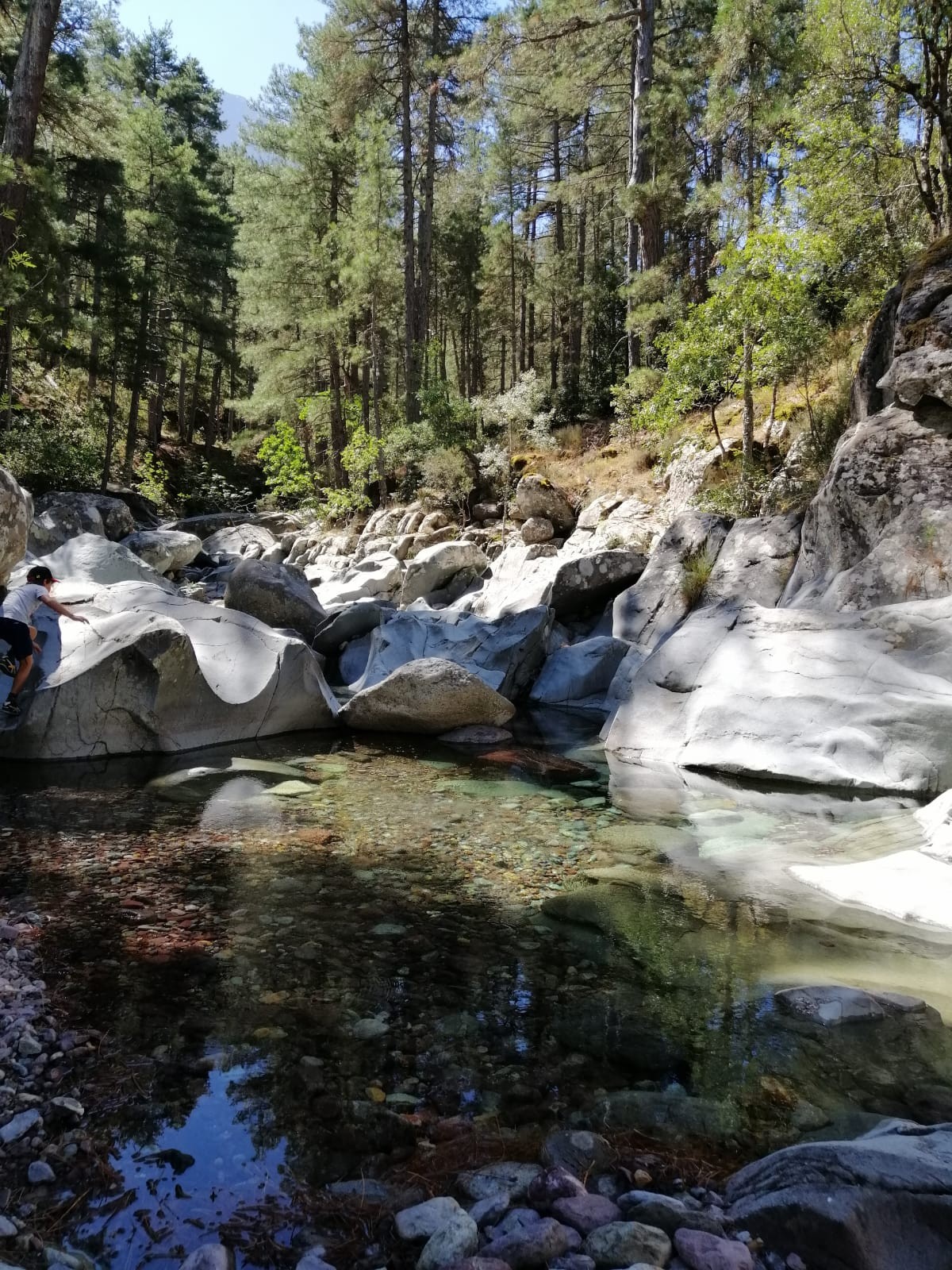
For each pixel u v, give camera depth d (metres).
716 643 7.38
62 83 20.77
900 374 7.43
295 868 4.15
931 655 6.02
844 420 10.12
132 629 6.48
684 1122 2.13
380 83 23.45
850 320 11.39
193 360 35.94
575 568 10.66
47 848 4.27
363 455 21.62
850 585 7.15
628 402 15.03
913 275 7.87
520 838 4.71
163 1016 2.65
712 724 6.60
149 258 26.83
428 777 6.13
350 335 25.81
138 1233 1.73
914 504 7.05
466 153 30.09
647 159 17.75
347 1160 1.98
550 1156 1.99
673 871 4.18
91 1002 2.73
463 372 36.12
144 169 28.44
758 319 10.79
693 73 17.16
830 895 3.84
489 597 13.18
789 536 8.70
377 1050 2.49
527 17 17.30
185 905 3.61
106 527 17.69
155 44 35.69
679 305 14.94
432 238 29.70
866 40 9.50
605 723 7.71
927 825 4.58
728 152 16.31
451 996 2.84
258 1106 2.19
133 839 4.48
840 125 10.17
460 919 3.54
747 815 5.16
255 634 7.70
